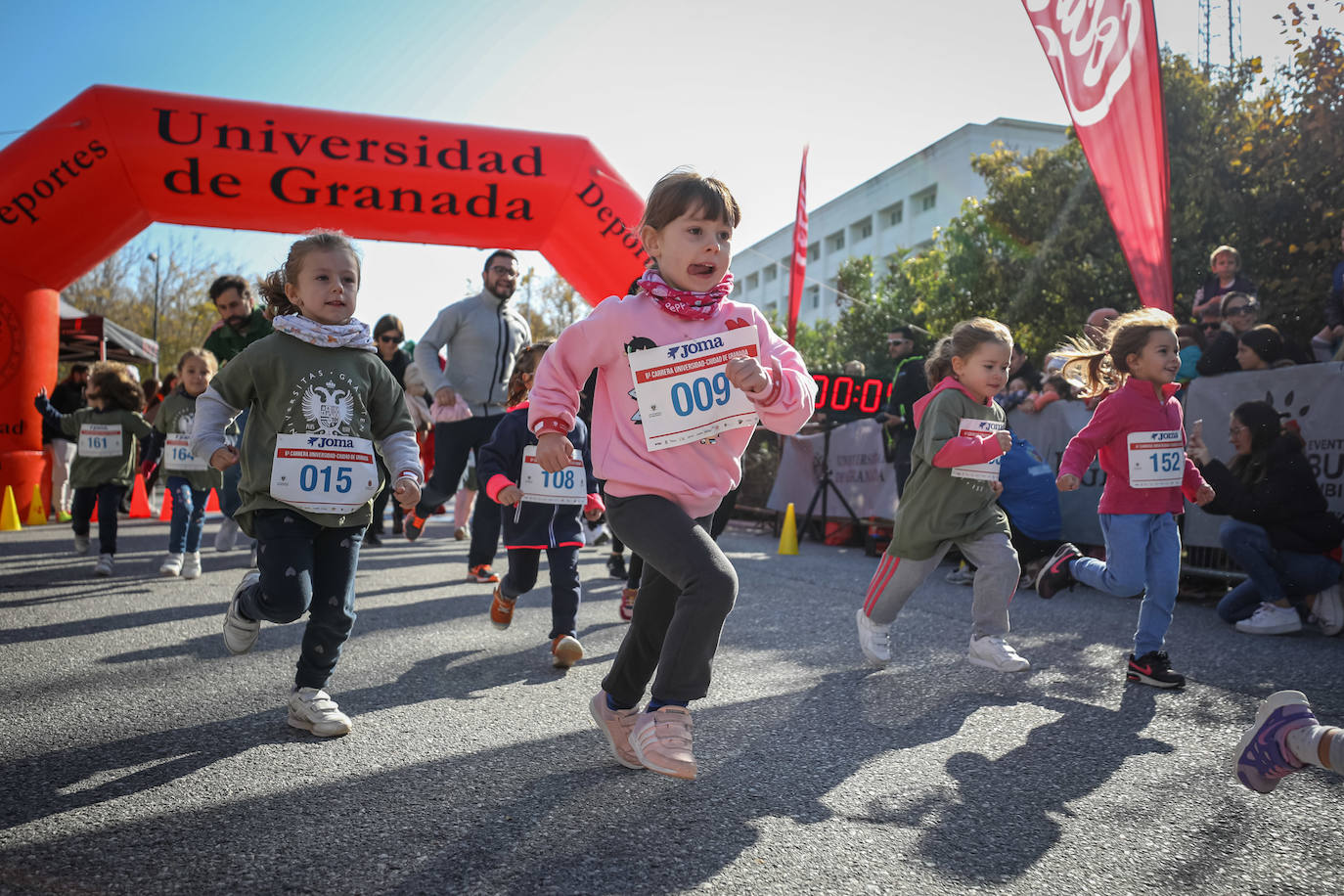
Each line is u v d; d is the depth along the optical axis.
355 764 2.63
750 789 2.44
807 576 6.82
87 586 6.03
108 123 8.23
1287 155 10.68
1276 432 4.73
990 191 16.50
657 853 2.03
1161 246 5.66
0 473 9.89
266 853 2.02
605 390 2.48
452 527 11.24
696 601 2.22
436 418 6.62
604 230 9.21
